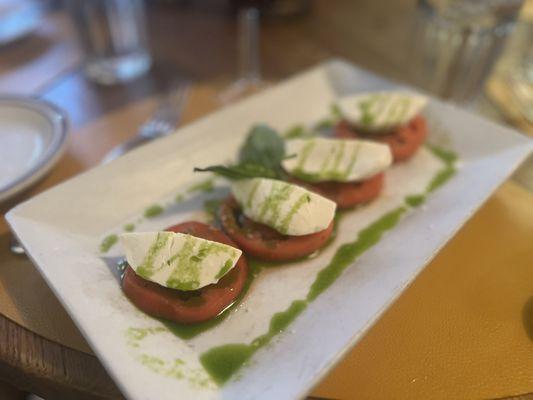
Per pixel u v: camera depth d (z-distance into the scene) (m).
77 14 0.46
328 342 0.22
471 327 0.25
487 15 0.44
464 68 0.45
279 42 0.54
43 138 0.36
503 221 0.31
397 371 0.23
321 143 0.33
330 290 0.26
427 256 0.25
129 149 0.36
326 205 0.28
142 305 0.25
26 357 0.23
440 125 0.37
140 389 0.19
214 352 0.23
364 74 0.41
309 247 0.28
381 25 0.57
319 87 0.42
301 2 0.58
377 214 0.32
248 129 0.37
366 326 0.22
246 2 0.57
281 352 0.23
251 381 0.21
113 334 0.21
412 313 0.25
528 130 0.39
